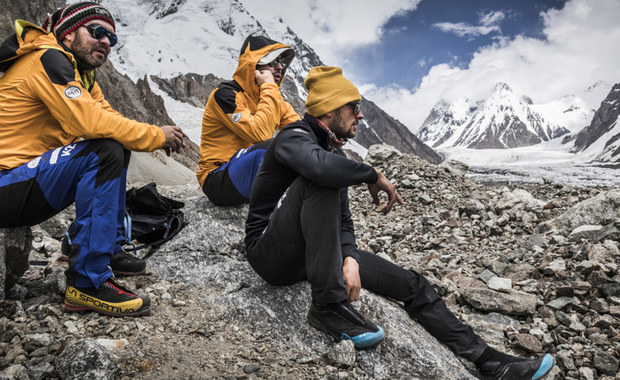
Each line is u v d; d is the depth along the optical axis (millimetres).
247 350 2721
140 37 178250
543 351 3621
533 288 4555
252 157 3938
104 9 2969
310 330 2910
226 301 3117
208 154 4281
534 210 7371
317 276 2605
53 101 2660
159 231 3957
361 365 2678
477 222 7383
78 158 2713
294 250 2740
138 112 72750
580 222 6066
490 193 9703
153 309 3035
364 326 2719
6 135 2705
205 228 3885
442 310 3043
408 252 6184
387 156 11789
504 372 2762
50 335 2604
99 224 2770
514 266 5023
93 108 2705
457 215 7832
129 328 2764
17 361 2365
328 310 2750
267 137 4105
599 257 4781
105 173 2766
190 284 3420
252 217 3055
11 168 2686
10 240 2842
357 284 2678
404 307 3182
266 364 2607
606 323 3834
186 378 2412
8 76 2727
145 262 3537
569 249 5172
